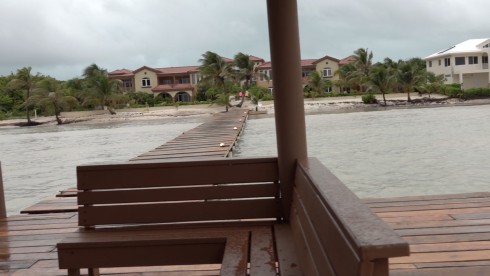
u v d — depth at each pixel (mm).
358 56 48562
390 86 44594
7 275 2797
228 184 2689
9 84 47750
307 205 1741
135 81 56125
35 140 28062
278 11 2449
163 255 2305
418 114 29891
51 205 4715
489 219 3449
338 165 10297
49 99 45531
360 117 30078
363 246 878
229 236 2348
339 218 1094
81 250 2289
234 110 42062
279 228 2482
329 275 1232
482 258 2695
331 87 53594
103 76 47062
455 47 50656
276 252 2178
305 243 1754
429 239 3072
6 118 50000
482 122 20891
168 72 56625
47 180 11320
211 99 50438
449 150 11984
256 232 2438
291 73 2500
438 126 19797
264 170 2680
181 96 55156
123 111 48562
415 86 44500
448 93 44281
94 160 15211
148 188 2688
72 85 50531
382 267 888
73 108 49500
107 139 24500
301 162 2240
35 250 3250
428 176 8344
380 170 9305
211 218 2674
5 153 20047
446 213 3664
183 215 2682
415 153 11734
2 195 4238
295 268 1903
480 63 47406
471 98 44344
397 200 4172
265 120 31281
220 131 15922
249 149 14156
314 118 31828
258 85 52469
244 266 1944
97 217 2684
